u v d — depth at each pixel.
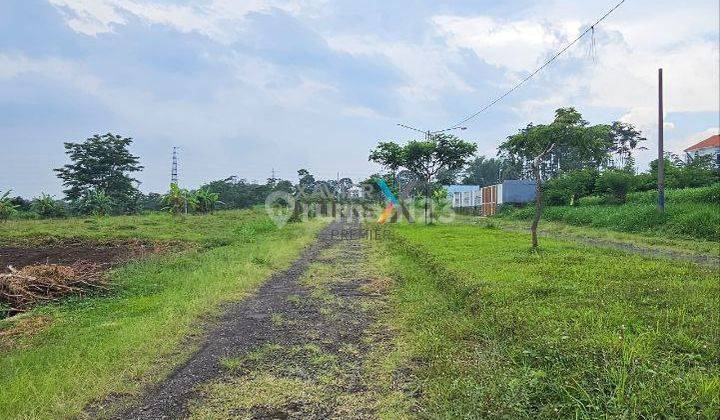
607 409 4.13
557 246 15.34
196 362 6.39
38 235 23.28
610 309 7.16
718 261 13.50
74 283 10.66
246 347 6.92
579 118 15.31
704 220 19.67
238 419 4.82
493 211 44.50
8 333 7.72
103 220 35.12
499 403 4.39
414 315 7.95
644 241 18.64
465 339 6.50
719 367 5.07
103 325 7.85
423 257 13.39
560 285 8.95
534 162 15.33
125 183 61.91
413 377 5.55
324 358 6.34
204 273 12.34
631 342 5.51
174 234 24.55
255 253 15.89
